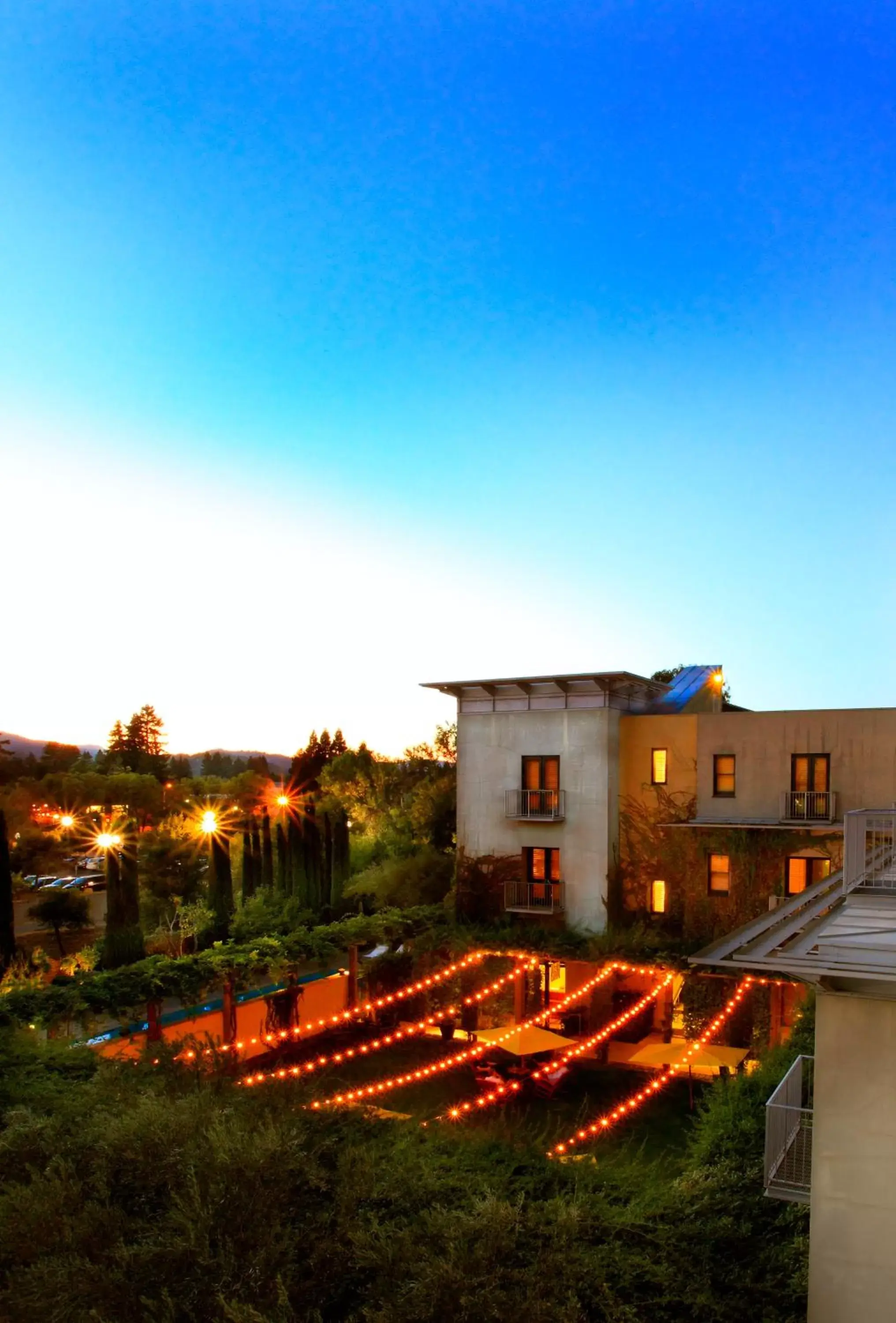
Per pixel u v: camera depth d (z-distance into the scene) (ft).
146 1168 28.84
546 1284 24.59
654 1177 38.06
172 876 102.32
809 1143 32.99
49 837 162.09
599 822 90.02
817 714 84.12
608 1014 85.10
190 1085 39.06
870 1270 22.53
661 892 89.51
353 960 91.97
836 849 80.89
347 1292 26.73
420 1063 81.56
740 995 79.82
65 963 83.15
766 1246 31.68
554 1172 35.70
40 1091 44.06
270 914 91.91
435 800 120.98
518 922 92.12
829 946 22.07
